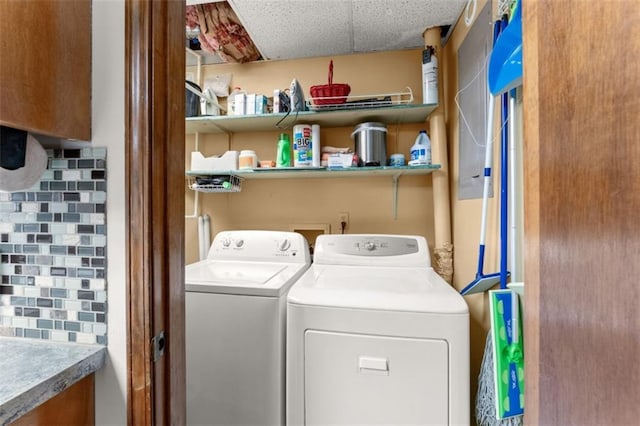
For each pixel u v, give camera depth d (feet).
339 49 6.64
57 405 2.02
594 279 1.35
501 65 3.16
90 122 2.33
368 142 6.02
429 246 6.59
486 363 3.72
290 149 6.73
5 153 1.94
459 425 3.33
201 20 5.84
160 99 2.30
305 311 3.71
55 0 2.06
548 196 1.71
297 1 5.10
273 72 7.13
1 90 1.77
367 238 5.57
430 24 5.73
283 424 3.94
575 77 1.48
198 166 6.49
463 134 5.25
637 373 1.13
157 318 2.27
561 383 1.58
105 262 2.32
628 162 1.19
